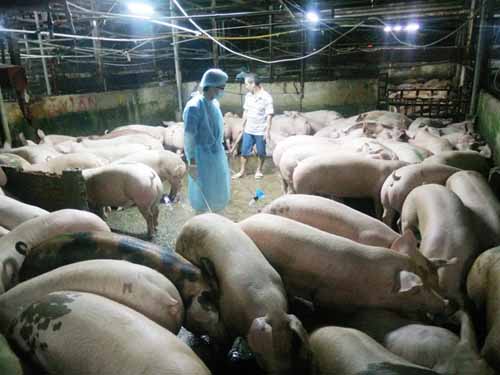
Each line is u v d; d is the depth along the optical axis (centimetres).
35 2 314
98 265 213
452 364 176
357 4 1053
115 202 409
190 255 265
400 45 1140
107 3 793
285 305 205
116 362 156
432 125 651
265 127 610
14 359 168
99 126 766
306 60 1010
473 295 242
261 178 628
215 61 905
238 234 247
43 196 378
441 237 262
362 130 605
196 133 382
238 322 208
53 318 176
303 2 966
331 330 200
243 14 560
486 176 438
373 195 403
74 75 873
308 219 299
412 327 208
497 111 490
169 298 205
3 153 494
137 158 485
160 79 1002
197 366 155
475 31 769
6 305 202
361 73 959
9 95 608
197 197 402
